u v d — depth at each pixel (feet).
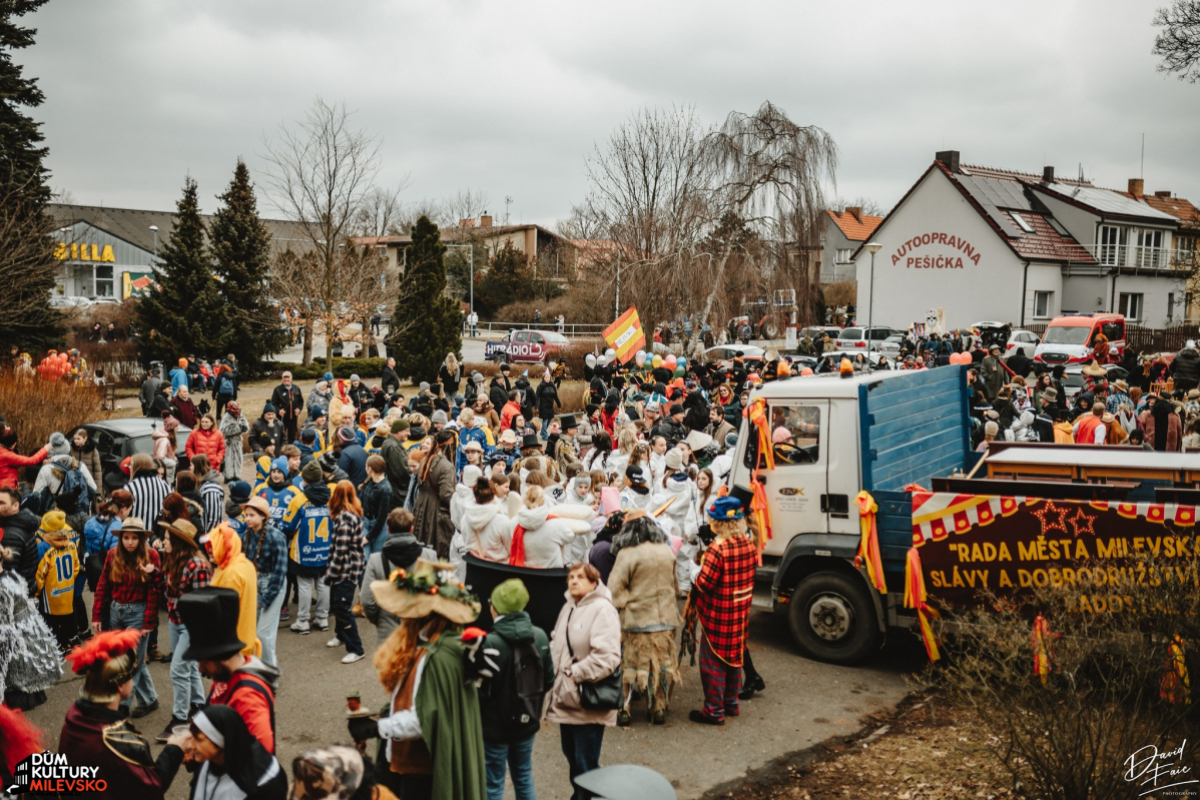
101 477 41.47
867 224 232.12
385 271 129.59
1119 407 52.26
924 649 27.63
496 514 23.88
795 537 26.81
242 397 90.48
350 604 25.79
